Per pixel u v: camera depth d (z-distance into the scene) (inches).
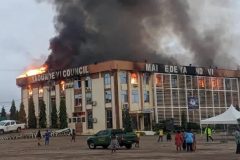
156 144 1668.3
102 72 3068.4
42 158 1088.8
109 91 3021.7
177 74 3329.2
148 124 3115.2
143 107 3107.8
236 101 3794.3
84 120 3154.5
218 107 3604.8
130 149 1387.8
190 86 3405.5
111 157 1050.7
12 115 3846.0
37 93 3513.8
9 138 2544.3
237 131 1061.8
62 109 3245.6
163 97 3201.3
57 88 3366.1
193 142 1195.9
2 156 1215.6
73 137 2164.1
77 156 1127.6
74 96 3243.1
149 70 3152.1
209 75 3570.4
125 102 3024.1
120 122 2957.7
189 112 3353.8
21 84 3624.5
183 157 975.0
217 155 1008.9
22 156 1195.3
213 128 3016.7
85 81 3186.5
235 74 3804.1
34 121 3403.1
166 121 2987.2
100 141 1480.1
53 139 2362.2
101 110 3053.6
